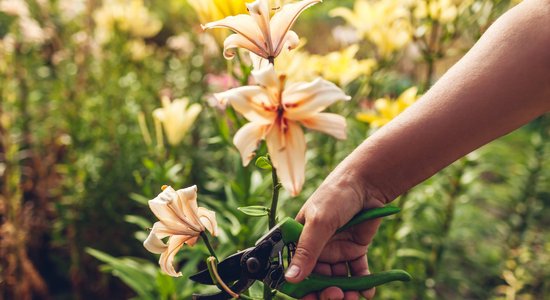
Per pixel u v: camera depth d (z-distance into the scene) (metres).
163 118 1.12
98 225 1.71
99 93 1.95
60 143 1.86
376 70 1.36
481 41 0.64
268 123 0.55
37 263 1.78
